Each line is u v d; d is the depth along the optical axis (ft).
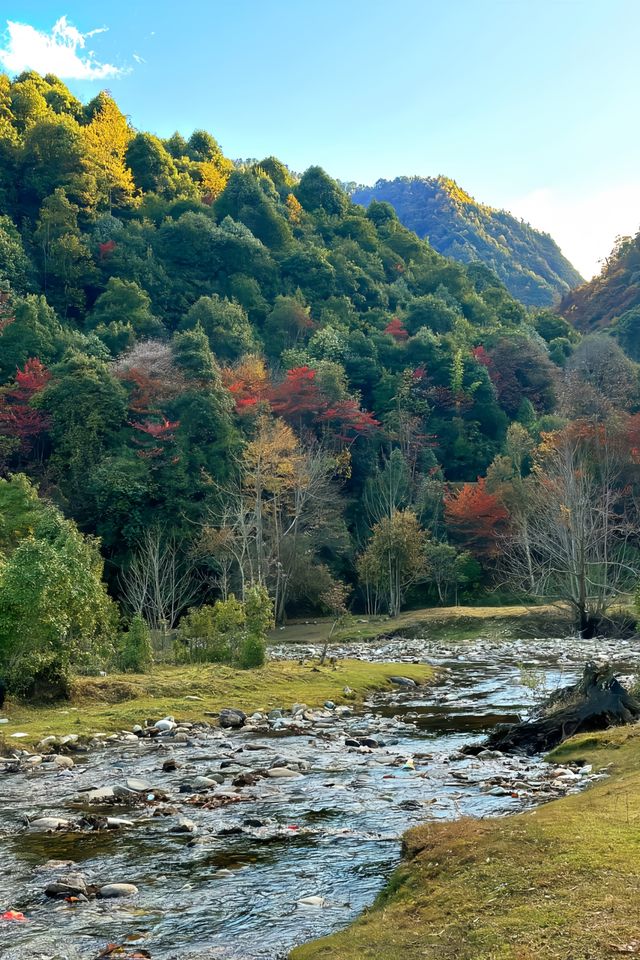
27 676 63.36
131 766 46.09
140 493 193.88
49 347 273.54
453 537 231.91
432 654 122.31
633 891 19.93
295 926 23.25
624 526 200.54
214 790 40.22
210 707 65.31
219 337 329.31
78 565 72.74
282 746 51.98
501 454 284.41
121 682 70.69
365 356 315.99
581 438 222.69
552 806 29.66
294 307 364.17
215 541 177.68
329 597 175.73
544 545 171.12
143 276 368.68
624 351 408.05
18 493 122.11
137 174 479.00
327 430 260.42
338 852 30.01
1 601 62.80
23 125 453.58
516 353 344.49
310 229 481.87
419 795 38.45
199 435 214.90
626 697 52.37
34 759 47.06
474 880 22.70
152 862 29.32
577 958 16.90
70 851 30.76
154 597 155.43
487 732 57.16
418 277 472.44
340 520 224.53
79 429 211.41
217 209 450.30
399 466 248.32
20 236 367.45
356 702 73.26
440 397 304.09
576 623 150.92
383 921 21.61
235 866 28.71
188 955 21.47
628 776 35.24
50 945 22.38
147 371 233.35
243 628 95.04
